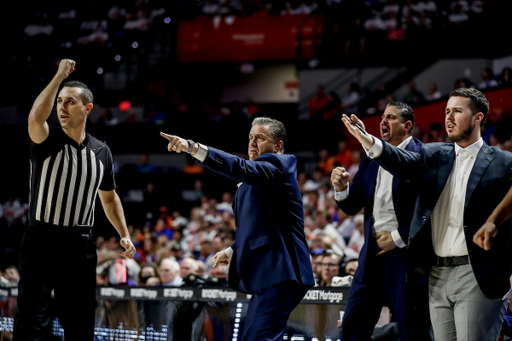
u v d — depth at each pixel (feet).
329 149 62.64
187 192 63.36
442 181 15.61
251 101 72.74
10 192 64.64
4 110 73.87
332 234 39.60
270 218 16.19
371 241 17.99
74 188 18.21
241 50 71.87
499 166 15.10
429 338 16.90
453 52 61.77
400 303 17.11
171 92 75.31
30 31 79.66
